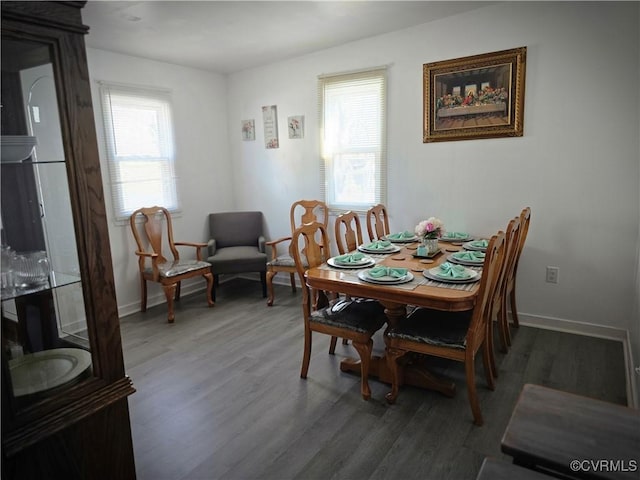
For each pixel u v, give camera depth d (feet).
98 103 12.41
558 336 10.52
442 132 11.73
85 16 9.84
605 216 9.98
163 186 14.39
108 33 11.01
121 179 13.16
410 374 8.36
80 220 4.61
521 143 10.71
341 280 7.82
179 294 14.49
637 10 9.06
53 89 4.38
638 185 9.52
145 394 8.43
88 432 4.88
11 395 4.19
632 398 7.52
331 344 9.99
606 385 8.25
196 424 7.40
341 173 13.94
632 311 9.65
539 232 10.82
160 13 9.78
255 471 6.22
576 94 9.89
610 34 9.37
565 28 9.80
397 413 7.55
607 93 9.58
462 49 11.10
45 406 4.46
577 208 10.27
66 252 4.73
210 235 15.92
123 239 13.32
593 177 9.98
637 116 9.34
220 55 13.51
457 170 11.73
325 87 13.70
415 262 9.10
